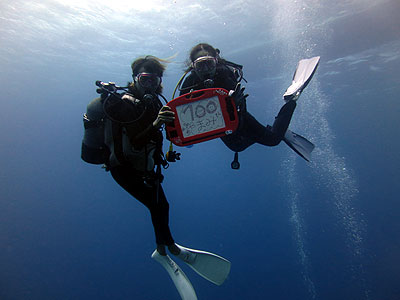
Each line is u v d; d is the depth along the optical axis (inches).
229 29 562.6
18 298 956.6
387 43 649.0
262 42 618.5
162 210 86.4
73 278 1064.2
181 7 496.1
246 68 780.0
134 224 1760.6
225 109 76.2
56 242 1487.5
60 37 629.6
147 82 78.7
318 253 1037.2
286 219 1514.5
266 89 1031.0
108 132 78.7
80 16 540.1
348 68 820.0
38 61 796.6
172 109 76.2
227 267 113.8
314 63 146.8
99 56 727.7
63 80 1008.2
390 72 870.4
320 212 1477.6
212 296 853.8
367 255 933.8
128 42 628.1
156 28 561.9
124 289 984.9
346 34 593.6
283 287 868.0
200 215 1701.5
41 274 1098.1
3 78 972.6
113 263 1179.3
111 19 540.7
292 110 135.2
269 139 127.6
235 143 132.6
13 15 546.0
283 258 1051.9
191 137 77.1
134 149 77.0
